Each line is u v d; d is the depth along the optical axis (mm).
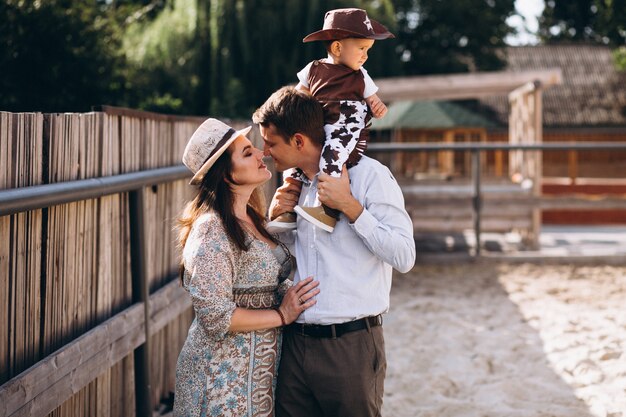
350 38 2654
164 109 13469
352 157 2629
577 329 6062
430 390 4738
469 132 22234
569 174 23828
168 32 17406
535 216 10203
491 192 10188
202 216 2574
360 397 2594
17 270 2623
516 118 11945
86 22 10961
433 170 19906
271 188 7102
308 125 2584
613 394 4500
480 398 4590
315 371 2602
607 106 24234
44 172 2830
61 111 10461
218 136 2584
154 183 3799
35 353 2775
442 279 8508
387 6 19531
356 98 2680
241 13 17422
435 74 24469
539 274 8695
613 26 22578
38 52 10086
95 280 3326
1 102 9984
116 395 3576
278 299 2752
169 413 4137
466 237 11922
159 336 4246
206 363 2584
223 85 17438
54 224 2904
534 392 4637
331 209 2572
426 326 6367
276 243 2766
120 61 11867
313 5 17812
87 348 3043
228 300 2516
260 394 2631
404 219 2625
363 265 2609
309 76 2777
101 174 3357
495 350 5566
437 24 24906
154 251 4164
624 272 8727
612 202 10000
